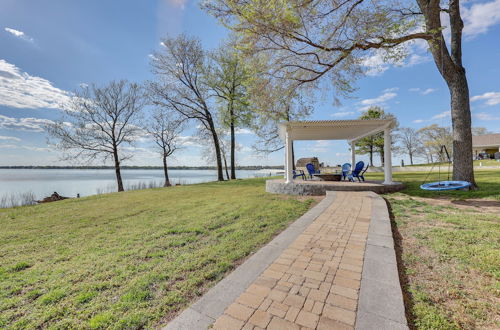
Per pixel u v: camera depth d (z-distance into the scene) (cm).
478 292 194
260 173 2942
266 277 221
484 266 233
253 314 169
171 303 198
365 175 1688
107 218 546
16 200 1256
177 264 271
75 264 282
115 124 1827
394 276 216
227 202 691
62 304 200
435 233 333
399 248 291
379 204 530
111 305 196
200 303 186
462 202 542
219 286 209
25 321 180
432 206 511
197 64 1703
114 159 1816
